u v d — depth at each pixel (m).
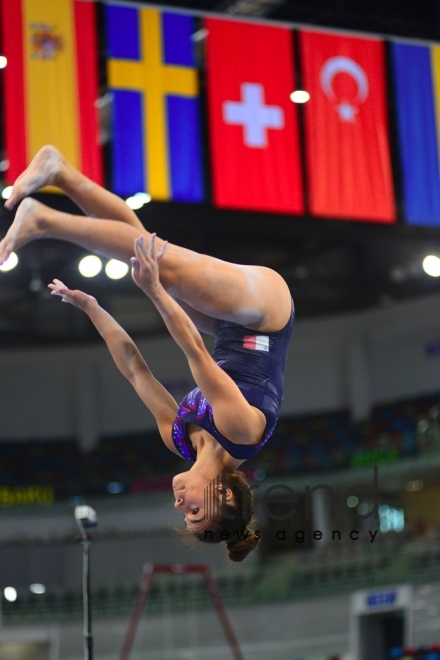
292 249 19.39
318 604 18.02
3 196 12.45
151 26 10.83
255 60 11.27
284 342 4.43
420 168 11.69
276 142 11.15
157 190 10.57
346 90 11.56
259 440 4.12
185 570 10.44
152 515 21.84
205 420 4.10
